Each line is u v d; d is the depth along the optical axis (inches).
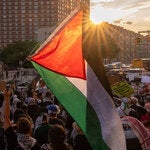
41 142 329.4
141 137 276.4
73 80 231.6
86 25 231.3
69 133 376.5
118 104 553.6
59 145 211.9
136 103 504.7
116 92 568.7
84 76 229.0
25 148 276.7
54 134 212.2
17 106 500.7
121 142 211.2
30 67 3255.4
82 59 233.0
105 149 212.2
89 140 215.5
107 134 213.9
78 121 222.7
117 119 215.5
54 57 245.0
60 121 362.9
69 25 247.1
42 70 245.9
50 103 529.3
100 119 218.5
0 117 361.7
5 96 310.7
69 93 231.5
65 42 246.1
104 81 224.4
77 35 243.9
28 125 279.7
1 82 593.3
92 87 225.0
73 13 247.6
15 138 303.6
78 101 227.1
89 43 229.5
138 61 1919.3
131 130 277.3
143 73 1617.9
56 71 239.6
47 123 335.9
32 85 791.7
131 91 568.4
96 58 227.3
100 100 222.1
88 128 219.1
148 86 1008.9
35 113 463.2
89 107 222.8
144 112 384.5
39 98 668.7
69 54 241.1
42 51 249.0
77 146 252.4
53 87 238.1
